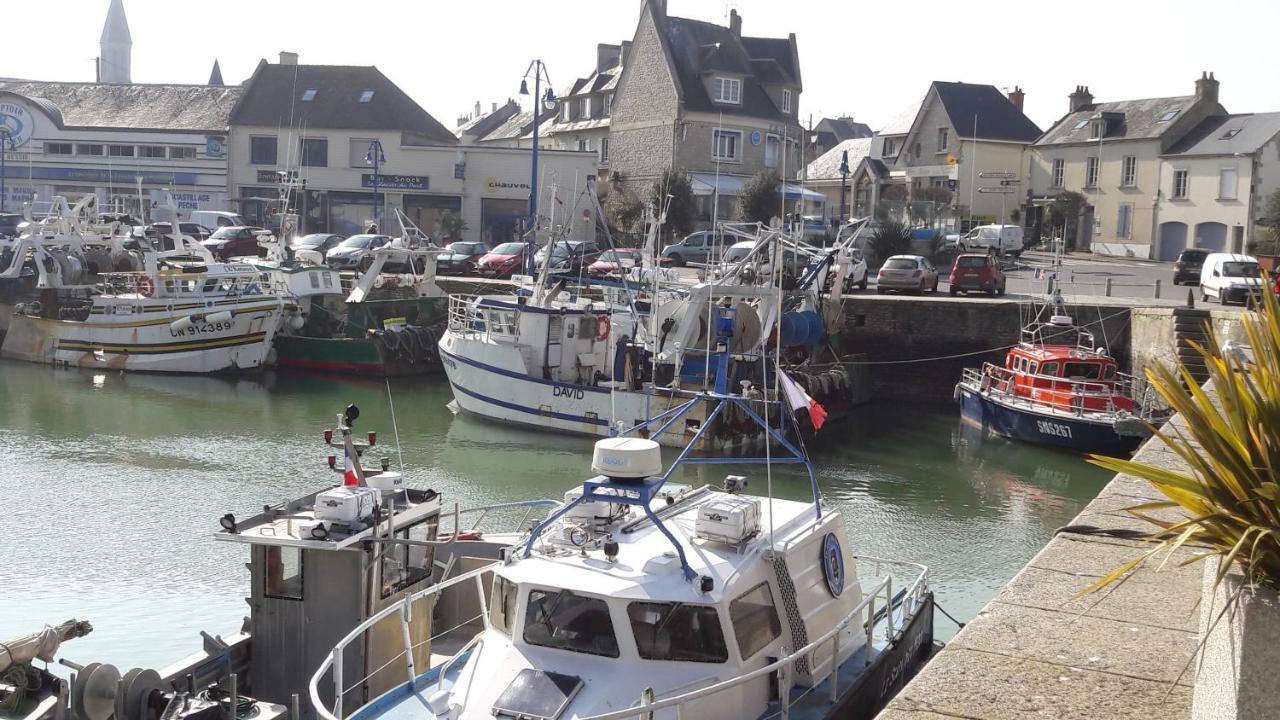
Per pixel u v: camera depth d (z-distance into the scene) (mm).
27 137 54219
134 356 29281
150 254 29312
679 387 21672
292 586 8664
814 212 52844
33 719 8430
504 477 19125
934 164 55938
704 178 49000
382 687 8758
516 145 62406
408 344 29906
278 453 20500
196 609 12648
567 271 25656
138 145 53594
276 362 30391
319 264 32500
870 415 26672
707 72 50406
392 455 20641
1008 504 18391
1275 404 3188
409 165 50656
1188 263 35438
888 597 9031
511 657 7027
